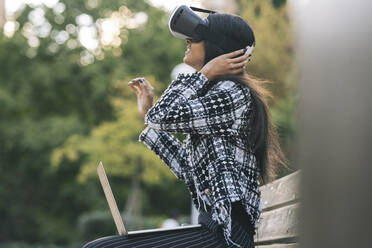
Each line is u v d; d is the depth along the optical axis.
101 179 2.98
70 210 38.81
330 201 0.98
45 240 38.53
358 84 0.96
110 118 36.81
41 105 38.09
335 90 0.98
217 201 2.79
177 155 3.58
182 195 38.47
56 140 35.25
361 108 0.95
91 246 2.78
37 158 36.78
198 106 2.92
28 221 39.34
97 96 35.31
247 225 2.92
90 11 37.25
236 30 3.18
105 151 27.17
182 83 3.06
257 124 3.05
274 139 3.18
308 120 1.03
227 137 2.98
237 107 2.99
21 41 36.69
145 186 36.94
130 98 27.89
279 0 22.48
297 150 1.05
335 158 0.97
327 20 1.00
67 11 37.25
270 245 4.06
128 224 27.36
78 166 36.06
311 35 1.03
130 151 26.62
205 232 2.85
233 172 2.88
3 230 39.22
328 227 0.97
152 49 35.97
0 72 37.34
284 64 18.72
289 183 3.72
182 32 3.23
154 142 3.60
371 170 0.94
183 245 2.80
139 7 36.78
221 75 3.09
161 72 35.91
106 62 35.19
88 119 37.44
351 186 0.96
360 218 0.94
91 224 30.20
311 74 1.02
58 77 36.44
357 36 0.96
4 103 35.78
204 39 3.22
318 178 1.00
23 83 36.62
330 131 0.99
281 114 13.98
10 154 37.75
